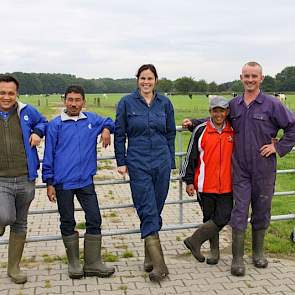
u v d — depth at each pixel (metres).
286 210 8.30
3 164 4.48
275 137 5.04
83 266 5.07
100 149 15.04
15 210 4.59
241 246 4.96
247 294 4.49
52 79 141.00
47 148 4.69
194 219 7.45
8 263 4.86
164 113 4.88
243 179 4.95
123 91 150.25
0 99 4.43
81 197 4.86
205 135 5.05
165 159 4.84
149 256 5.04
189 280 4.83
